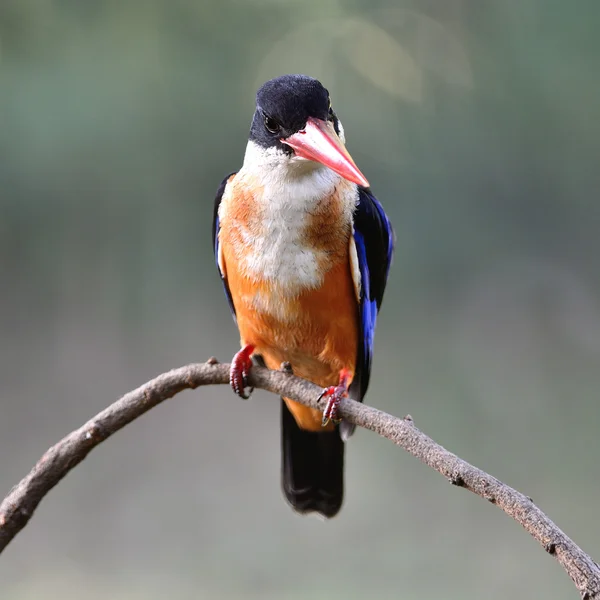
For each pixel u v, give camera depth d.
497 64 13.77
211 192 13.58
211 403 14.40
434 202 14.61
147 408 4.30
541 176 14.39
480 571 11.36
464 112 14.15
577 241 14.96
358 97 14.20
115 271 14.24
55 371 14.48
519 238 14.84
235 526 12.87
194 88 12.74
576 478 13.35
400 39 14.05
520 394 14.61
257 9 13.17
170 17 12.45
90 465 13.52
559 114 13.70
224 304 14.66
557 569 11.20
